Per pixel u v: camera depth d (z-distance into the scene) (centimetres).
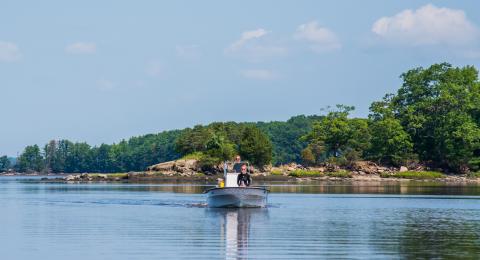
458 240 8344
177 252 7431
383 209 13325
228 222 10525
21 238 8588
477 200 16512
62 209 13400
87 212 12575
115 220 10906
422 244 7975
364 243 8088
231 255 7231
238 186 13300
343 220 10869
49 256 7200
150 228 9681
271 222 10538
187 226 9950
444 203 15288
